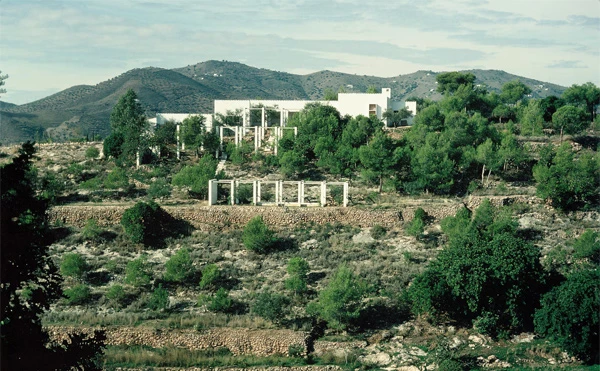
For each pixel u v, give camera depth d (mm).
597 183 95312
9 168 39750
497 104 139875
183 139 110875
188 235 86500
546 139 118312
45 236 41250
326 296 66625
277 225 88000
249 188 95375
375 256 81312
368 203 93812
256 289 74125
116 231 85625
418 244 84188
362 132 111125
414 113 137500
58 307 69688
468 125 110562
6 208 38594
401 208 90562
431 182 97500
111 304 70562
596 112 136625
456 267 67812
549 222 89188
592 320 62812
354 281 69000
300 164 104250
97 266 77688
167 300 70312
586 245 78750
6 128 188750
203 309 70438
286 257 81438
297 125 118000
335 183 91562
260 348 64938
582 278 65938
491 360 63406
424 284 68312
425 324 69000
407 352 64562
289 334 65312
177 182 95000
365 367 62188
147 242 83812
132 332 65188
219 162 110188
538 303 68562
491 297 67688
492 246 70750
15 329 38875
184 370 61125
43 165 106375
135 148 107312
